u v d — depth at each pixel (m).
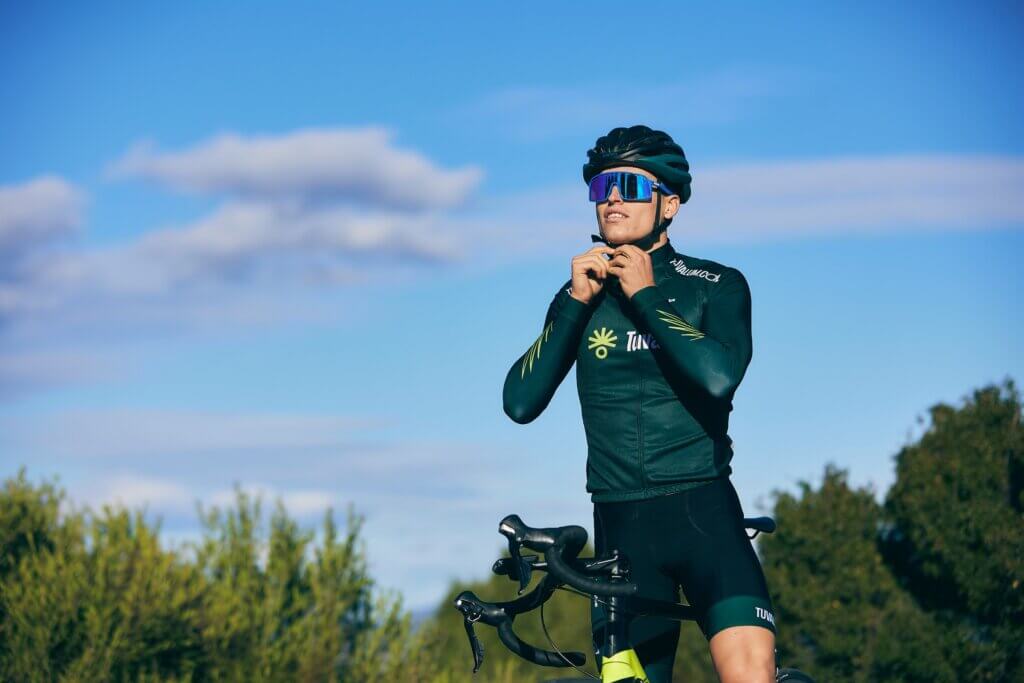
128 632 12.60
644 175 3.47
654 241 3.54
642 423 3.37
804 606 13.62
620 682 3.12
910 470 13.20
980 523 12.32
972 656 12.27
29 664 12.40
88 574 13.09
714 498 3.33
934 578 12.95
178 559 13.95
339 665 14.17
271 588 14.28
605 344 3.43
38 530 14.01
